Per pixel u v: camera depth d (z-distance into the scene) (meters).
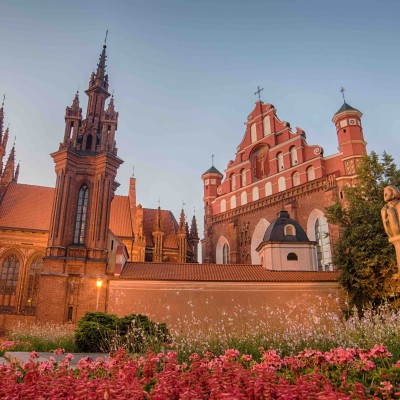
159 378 7.83
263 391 6.79
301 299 34.06
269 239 41.06
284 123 56.28
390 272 28.91
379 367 9.68
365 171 33.06
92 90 44.62
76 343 20.83
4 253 45.22
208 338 15.05
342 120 48.50
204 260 62.41
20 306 43.59
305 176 50.81
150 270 35.69
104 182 37.78
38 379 7.80
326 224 46.16
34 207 49.59
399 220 9.66
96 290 33.91
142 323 21.20
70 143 38.97
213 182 66.25
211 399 6.57
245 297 33.84
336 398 5.91
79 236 36.38
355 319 18.03
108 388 6.38
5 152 53.62
